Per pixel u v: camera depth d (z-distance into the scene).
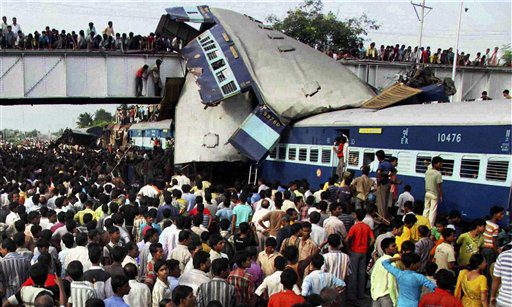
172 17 23.53
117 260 7.51
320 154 19.20
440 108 14.77
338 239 8.44
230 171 24.81
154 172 26.19
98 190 14.26
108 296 7.01
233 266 8.30
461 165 13.26
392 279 7.72
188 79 24.34
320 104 20.92
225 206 12.19
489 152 12.48
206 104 21.48
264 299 7.39
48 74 24.42
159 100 27.36
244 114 23.00
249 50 23.12
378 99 18.95
